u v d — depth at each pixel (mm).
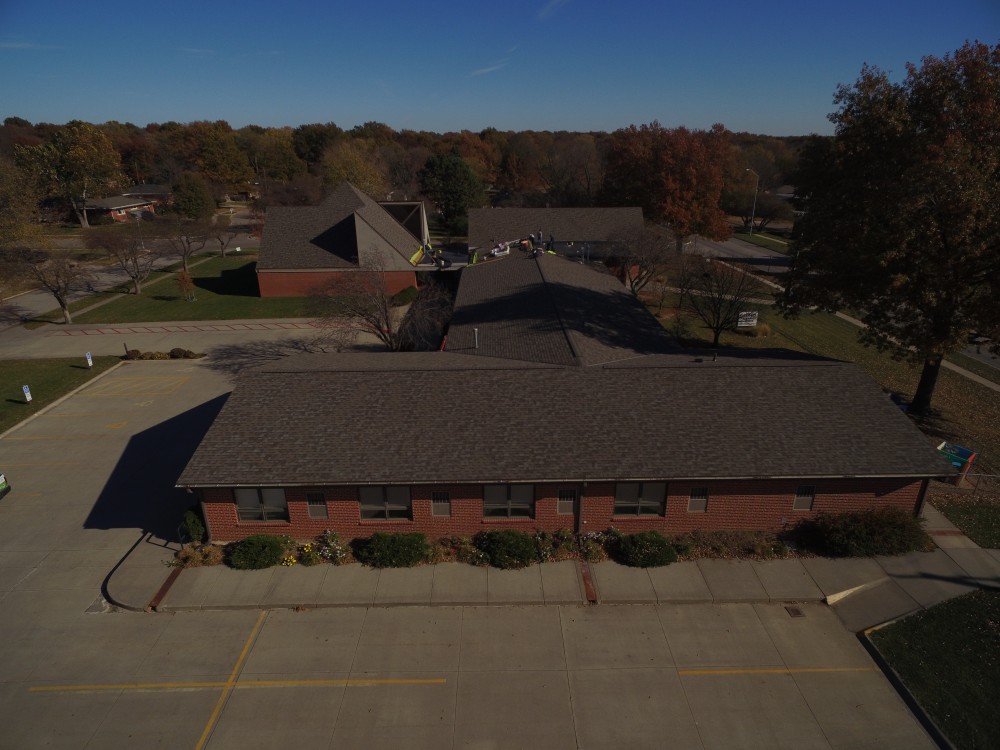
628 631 16016
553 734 13250
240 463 18266
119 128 150125
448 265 51500
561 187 89938
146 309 48844
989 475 21719
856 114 26578
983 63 22625
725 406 19984
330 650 15422
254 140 125875
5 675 14766
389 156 113625
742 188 89688
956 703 13750
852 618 16438
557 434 19031
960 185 20828
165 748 12953
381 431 19188
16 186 55719
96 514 21375
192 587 17438
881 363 34812
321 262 51812
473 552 18422
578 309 30188
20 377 34219
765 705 13938
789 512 19141
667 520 19109
